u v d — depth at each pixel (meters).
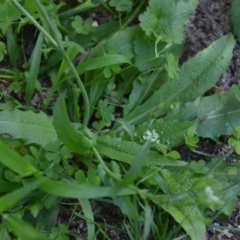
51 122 0.42
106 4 0.49
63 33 0.48
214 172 0.43
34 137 0.41
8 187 0.40
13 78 0.46
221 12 0.50
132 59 0.46
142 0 0.48
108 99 0.46
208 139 0.45
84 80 0.46
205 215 0.42
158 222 0.41
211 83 0.45
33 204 0.40
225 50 0.45
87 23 0.47
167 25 0.45
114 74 0.45
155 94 0.45
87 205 0.40
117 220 0.42
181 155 0.45
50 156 0.40
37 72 0.44
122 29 0.47
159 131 0.43
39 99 0.46
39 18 0.46
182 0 0.46
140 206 0.41
